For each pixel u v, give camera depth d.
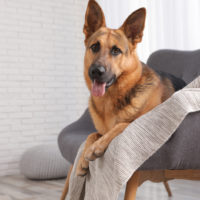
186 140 1.46
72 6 4.47
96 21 1.95
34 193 2.96
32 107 4.15
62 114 4.38
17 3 4.07
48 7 4.29
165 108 1.44
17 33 4.07
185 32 3.44
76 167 1.78
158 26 3.66
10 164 3.97
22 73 4.09
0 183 3.46
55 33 4.34
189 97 1.45
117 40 1.79
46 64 4.27
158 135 1.40
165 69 2.71
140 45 3.87
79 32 4.53
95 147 1.51
